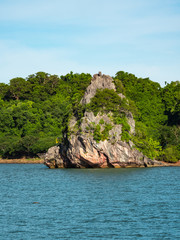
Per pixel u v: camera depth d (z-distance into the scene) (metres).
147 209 40.25
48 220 36.25
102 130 88.19
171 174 75.75
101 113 89.94
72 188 56.91
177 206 41.69
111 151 87.12
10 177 78.38
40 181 68.75
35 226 34.25
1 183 67.06
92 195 49.59
